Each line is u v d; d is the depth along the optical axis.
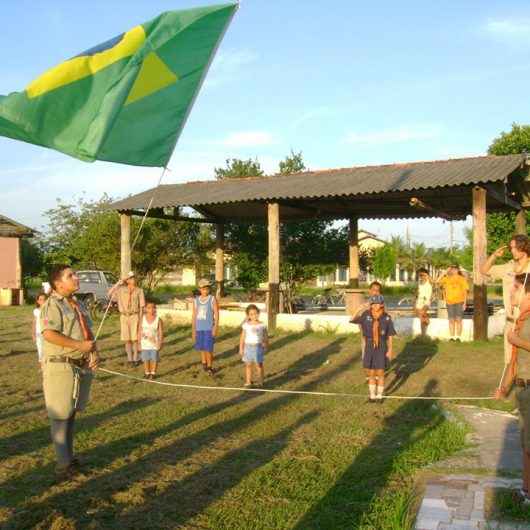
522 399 4.96
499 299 32.84
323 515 4.93
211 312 11.35
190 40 5.89
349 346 14.55
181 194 19.67
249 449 6.73
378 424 7.73
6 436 7.33
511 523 4.54
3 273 30.66
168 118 5.80
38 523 4.79
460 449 6.62
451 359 12.51
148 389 10.05
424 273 15.41
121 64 5.60
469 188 15.98
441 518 4.66
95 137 5.39
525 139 29.86
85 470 5.97
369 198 19.03
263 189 18.12
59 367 5.72
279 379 10.92
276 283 17.56
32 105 5.36
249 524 4.79
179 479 5.79
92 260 29.11
